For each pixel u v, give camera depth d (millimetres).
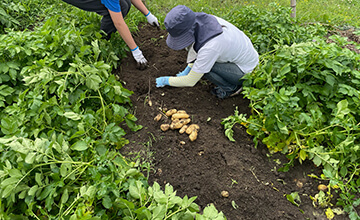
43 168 2105
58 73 2564
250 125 2672
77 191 2088
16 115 2400
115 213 2045
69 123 2461
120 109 2697
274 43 3691
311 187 2473
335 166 2361
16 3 4234
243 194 2338
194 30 2477
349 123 2402
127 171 2133
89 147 2344
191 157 2549
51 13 4207
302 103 2746
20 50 2840
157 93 3125
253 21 3912
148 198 2084
